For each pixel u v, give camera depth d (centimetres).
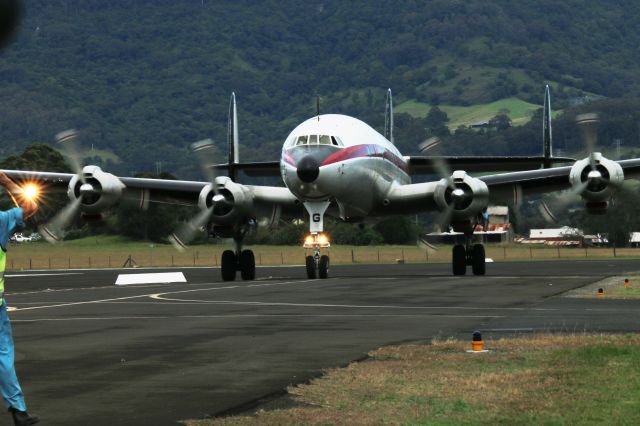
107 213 5841
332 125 5834
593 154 5419
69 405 1820
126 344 2698
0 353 1642
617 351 2383
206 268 10150
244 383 2038
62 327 3198
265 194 5959
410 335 2822
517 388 1945
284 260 12606
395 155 6569
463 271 6275
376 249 14912
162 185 5981
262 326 3127
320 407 1792
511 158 6725
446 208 5806
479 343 2423
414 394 1898
